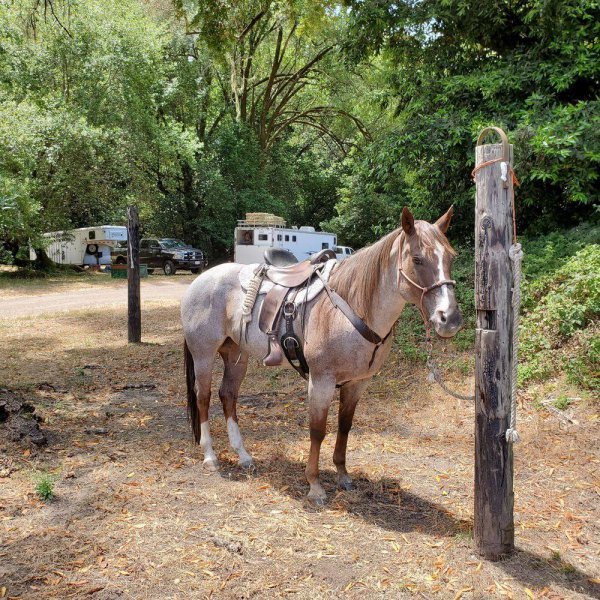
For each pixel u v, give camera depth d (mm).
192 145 27422
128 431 5746
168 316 14180
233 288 4859
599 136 7777
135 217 10570
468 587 3143
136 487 4395
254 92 33469
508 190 3275
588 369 6148
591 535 3707
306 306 4203
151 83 26891
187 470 4762
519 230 9875
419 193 10750
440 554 3469
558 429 5434
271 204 31562
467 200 9578
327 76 29969
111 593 3059
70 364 8797
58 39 23562
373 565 3344
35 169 23031
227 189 30094
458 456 5090
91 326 12562
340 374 4016
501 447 3340
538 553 3490
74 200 27234
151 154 26531
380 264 3836
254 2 15273
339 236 29453
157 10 29047
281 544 3564
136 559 3377
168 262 28125
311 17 12828
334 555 3447
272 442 5426
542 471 4672
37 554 3418
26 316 13938
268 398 6949
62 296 18703
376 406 6547
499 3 9180
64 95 25359
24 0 19312
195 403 5125
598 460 4781
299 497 4246
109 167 25609
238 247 24562
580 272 7016
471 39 10250
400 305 3820
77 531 3703
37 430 5344
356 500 4199
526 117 8312
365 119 28562
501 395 3316
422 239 3504
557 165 7969
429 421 6039
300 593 3070
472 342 7859
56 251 31578
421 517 3965
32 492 4234
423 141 9266
